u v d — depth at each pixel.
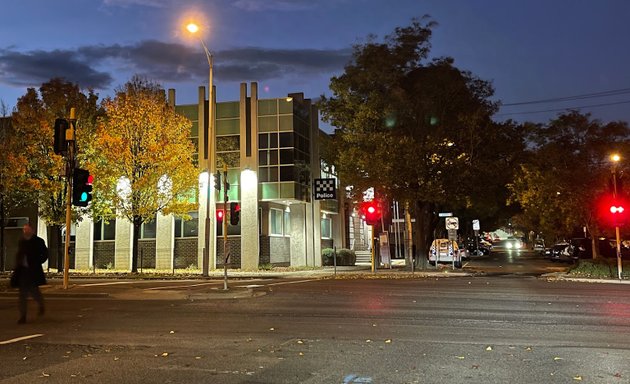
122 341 10.34
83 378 7.55
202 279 28.80
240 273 34.19
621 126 31.86
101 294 19.31
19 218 41.66
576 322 12.49
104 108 33.31
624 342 10.08
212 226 38.56
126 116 32.09
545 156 33.00
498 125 33.00
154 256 40.12
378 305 15.77
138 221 33.22
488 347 9.58
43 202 34.38
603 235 34.38
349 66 32.88
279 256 41.28
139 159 32.25
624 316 13.41
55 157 31.58
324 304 16.14
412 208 37.16
